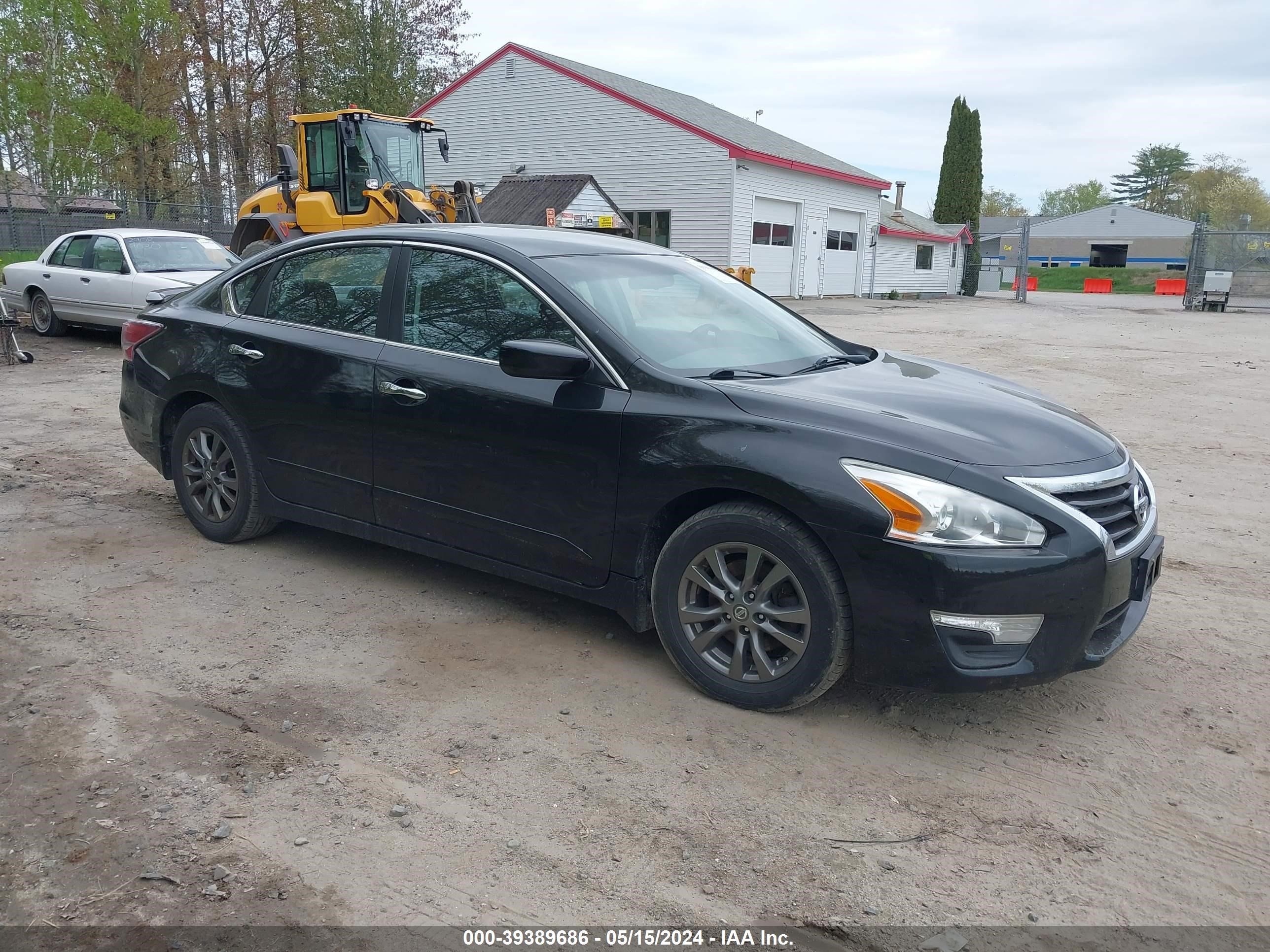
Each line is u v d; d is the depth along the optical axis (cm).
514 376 375
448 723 337
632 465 358
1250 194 9850
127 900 246
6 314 1147
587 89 3050
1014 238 7825
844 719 348
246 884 252
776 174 3144
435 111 3362
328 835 273
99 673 366
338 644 398
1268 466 762
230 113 3969
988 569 303
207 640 399
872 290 3966
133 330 539
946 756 325
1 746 314
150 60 3288
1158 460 780
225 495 502
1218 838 282
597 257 427
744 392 351
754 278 3161
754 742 329
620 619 432
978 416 351
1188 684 381
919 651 313
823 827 283
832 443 325
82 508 575
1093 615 317
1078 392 1139
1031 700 365
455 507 409
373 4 3994
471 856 266
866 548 313
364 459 434
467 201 1645
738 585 346
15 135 3052
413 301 427
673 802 294
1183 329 2302
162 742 319
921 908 250
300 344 453
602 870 262
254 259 497
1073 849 276
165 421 525
